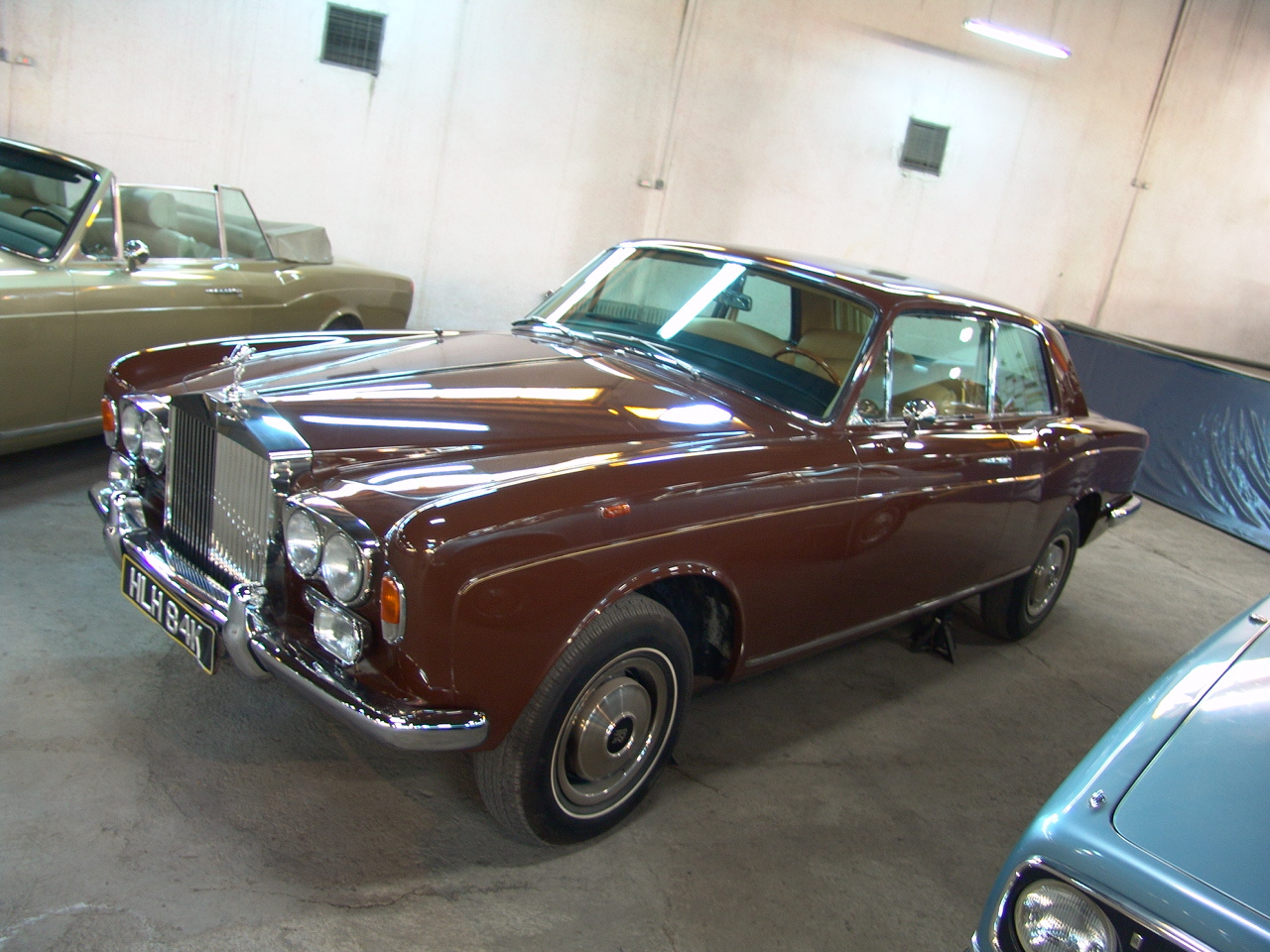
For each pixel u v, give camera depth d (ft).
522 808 7.55
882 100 32.27
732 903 7.87
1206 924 4.50
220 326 15.84
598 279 11.89
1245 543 23.21
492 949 6.93
